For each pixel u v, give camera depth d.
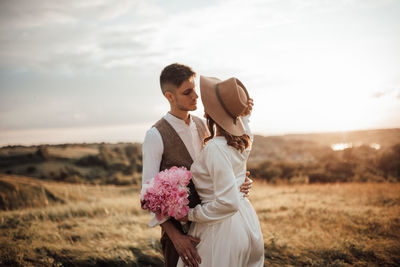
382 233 4.27
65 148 57.78
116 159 49.25
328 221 4.86
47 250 3.58
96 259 3.36
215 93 1.90
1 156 46.81
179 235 1.95
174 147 2.17
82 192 10.48
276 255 3.60
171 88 2.13
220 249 1.83
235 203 1.72
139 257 3.50
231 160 1.84
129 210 6.14
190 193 2.08
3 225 4.72
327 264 3.34
